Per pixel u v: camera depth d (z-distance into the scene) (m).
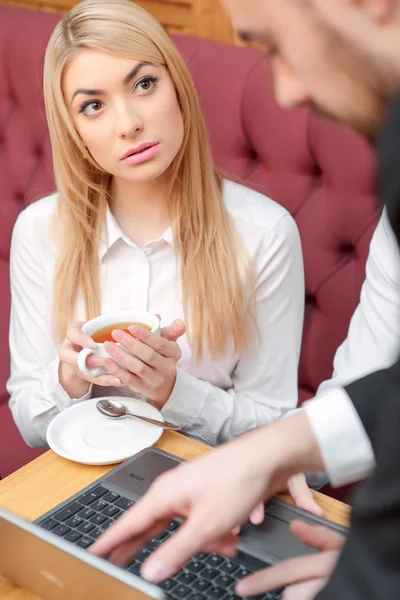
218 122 1.63
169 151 1.17
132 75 1.12
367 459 0.68
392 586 0.46
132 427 1.06
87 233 1.32
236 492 0.65
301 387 1.68
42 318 1.40
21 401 1.32
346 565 0.48
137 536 0.71
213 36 1.87
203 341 1.30
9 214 2.07
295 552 0.80
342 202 1.51
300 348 1.51
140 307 1.33
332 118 0.51
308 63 0.47
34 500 0.93
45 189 1.96
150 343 1.06
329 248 1.56
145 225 1.31
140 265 1.31
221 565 0.78
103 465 0.99
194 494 0.65
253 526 0.84
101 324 1.09
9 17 2.00
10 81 1.99
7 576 0.78
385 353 1.24
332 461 0.68
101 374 1.07
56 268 1.34
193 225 1.28
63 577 0.70
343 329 1.58
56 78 1.15
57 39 1.14
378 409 0.68
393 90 0.46
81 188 1.29
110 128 1.14
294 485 0.92
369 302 1.28
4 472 1.58
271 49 0.50
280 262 1.32
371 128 0.49
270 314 1.33
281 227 1.33
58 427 1.05
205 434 1.23
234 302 1.29
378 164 0.46
